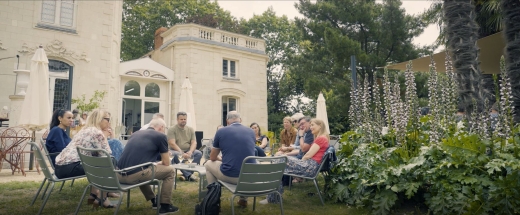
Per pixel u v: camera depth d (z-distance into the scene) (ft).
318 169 15.74
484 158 11.81
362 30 58.80
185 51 55.06
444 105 14.65
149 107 52.90
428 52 57.31
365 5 56.44
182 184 20.34
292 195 17.37
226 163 13.19
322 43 60.90
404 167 13.02
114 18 47.39
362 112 17.95
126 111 50.83
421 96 57.82
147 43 89.30
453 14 14.96
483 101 14.24
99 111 14.90
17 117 29.53
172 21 89.10
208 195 12.71
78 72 43.01
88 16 44.37
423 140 14.73
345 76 57.62
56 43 41.60
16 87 38.96
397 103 14.89
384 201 13.21
